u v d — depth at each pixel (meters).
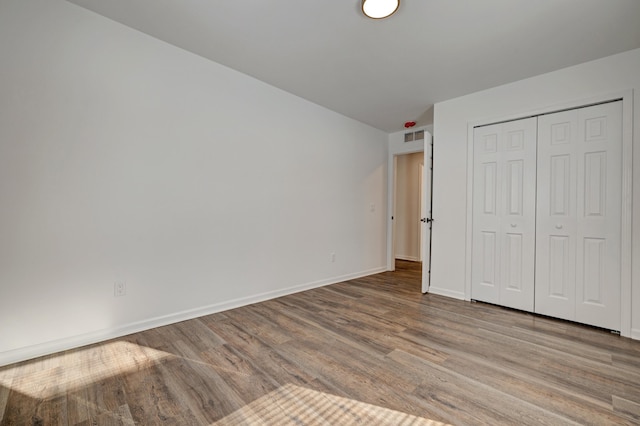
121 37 2.19
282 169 3.32
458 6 1.88
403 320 2.63
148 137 2.33
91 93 2.07
